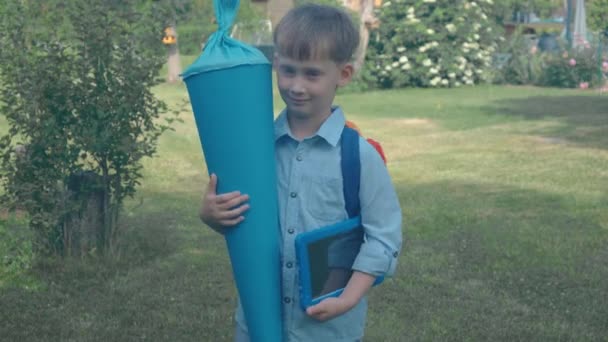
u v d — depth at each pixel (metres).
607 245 6.13
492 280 5.32
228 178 2.12
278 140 2.27
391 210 2.25
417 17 20.25
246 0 25.94
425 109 15.54
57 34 5.53
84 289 5.10
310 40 2.11
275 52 2.22
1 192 7.26
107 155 5.58
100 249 5.71
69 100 5.39
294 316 2.23
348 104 16.64
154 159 9.96
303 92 2.15
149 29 5.64
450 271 5.50
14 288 5.06
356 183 2.21
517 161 9.87
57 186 5.46
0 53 5.36
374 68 20.23
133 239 6.13
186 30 31.00
